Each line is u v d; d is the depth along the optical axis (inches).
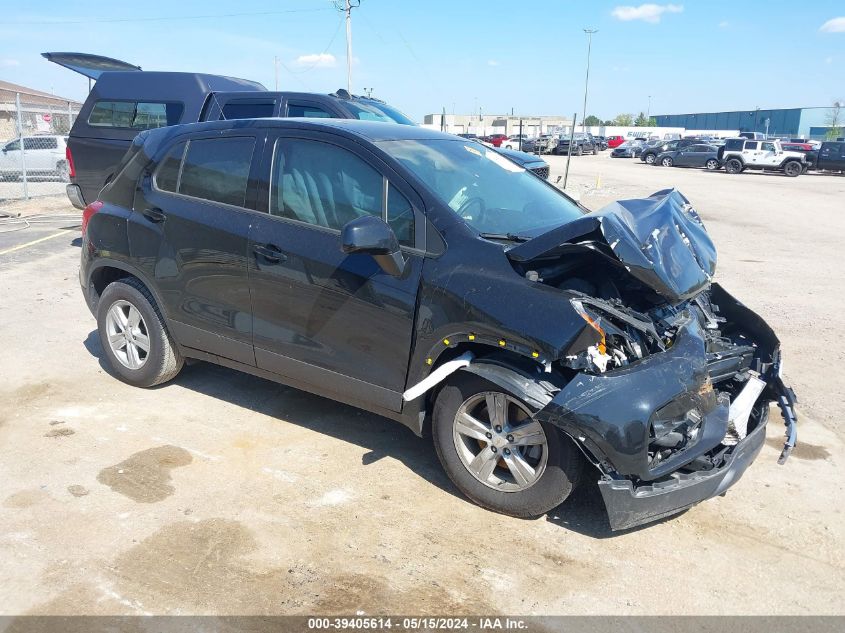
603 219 127.2
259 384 205.3
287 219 160.7
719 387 155.6
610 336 127.1
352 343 152.3
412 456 166.2
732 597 121.5
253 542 131.0
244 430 176.2
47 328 250.4
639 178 1245.1
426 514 142.3
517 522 140.4
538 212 164.7
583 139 2236.7
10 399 190.1
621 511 124.0
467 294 135.1
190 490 147.9
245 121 174.4
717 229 590.6
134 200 187.8
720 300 171.9
